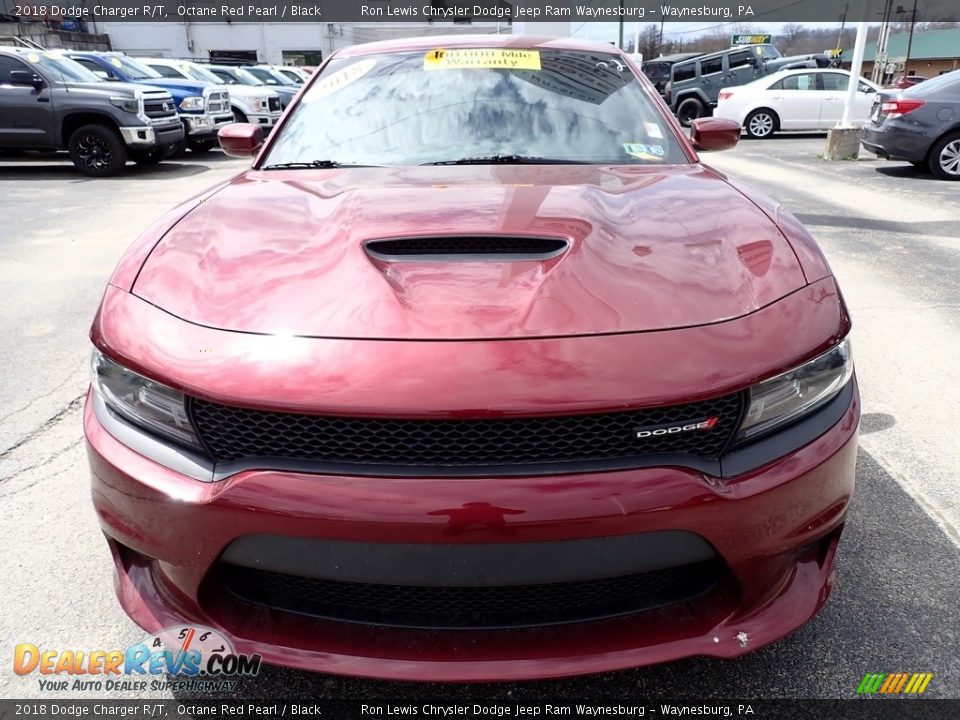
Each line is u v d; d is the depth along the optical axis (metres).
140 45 28.48
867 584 1.99
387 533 1.26
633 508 1.27
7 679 1.70
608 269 1.48
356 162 2.36
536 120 2.50
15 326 4.05
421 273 1.48
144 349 1.41
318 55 29.25
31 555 2.14
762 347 1.37
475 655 1.37
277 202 1.91
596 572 1.31
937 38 68.50
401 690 1.68
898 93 9.48
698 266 1.53
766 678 1.69
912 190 8.33
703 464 1.33
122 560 1.58
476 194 1.90
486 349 1.29
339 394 1.25
